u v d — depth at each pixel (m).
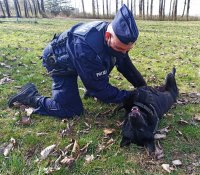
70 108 3.81
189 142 3.39
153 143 3.19
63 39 3.47
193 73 6.12
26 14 41.12
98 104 4.30
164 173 2.89
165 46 10.23
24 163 3.00
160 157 3.09
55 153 3.18
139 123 3.08
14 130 3.60
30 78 5.40
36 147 3.29
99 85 3.35
